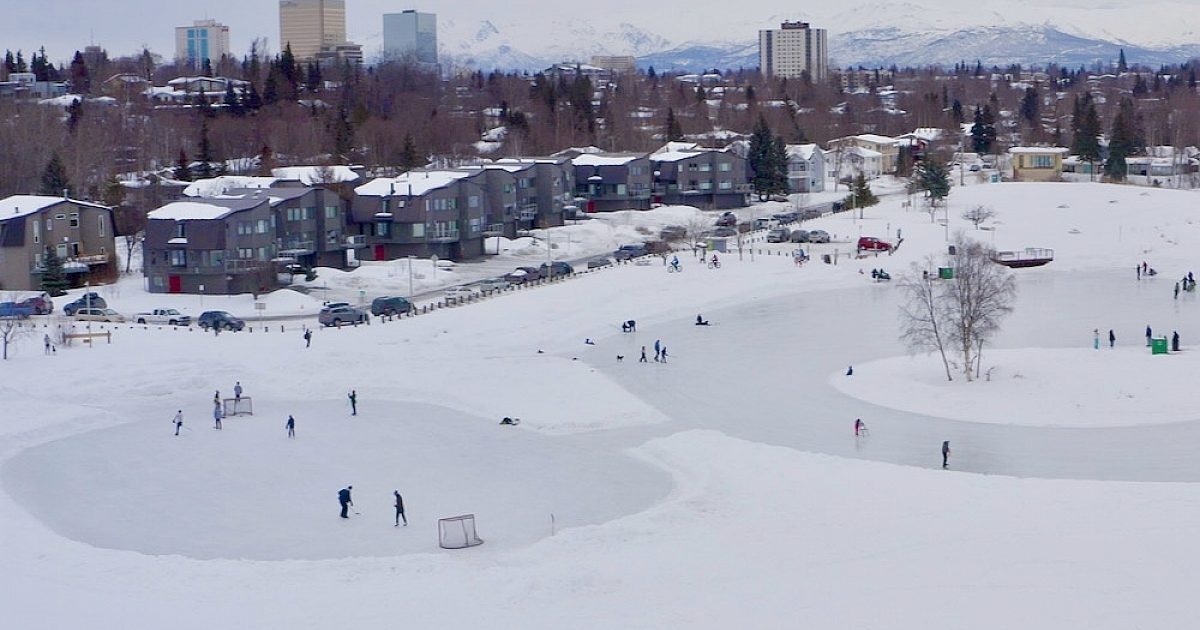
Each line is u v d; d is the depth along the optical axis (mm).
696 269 165750
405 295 150000
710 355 116750
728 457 81250
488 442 88812
